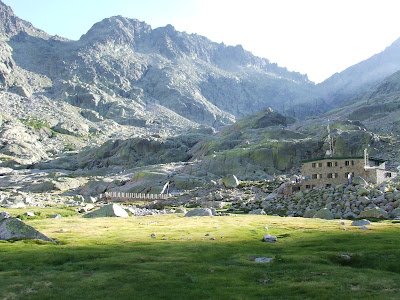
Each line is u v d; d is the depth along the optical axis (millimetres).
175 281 30797
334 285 29906
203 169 189625
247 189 133375
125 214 94500
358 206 83250
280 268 35156
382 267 35844
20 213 91125
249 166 189250
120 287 29328
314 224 64438
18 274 32344
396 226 57875
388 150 195000
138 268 34312
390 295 27891
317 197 96562
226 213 92625
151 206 130250
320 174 111562
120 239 49281
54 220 78438
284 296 28078
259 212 93688
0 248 41344
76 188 193625
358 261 37531
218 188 139125
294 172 184500
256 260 38469
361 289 29172
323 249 42188
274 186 132125
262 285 30719
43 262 36031
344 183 103250
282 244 45844
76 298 27047
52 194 175125
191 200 128875
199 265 35438
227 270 34312
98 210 92812
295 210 94000
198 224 67000
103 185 183625
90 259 37812
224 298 27594
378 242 44406
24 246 42906
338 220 73188
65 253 38906
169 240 48688
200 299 27469
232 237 51000
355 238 47312
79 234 53875
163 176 175750
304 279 31688
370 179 104188
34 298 26812
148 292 28453
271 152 197250
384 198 83625
